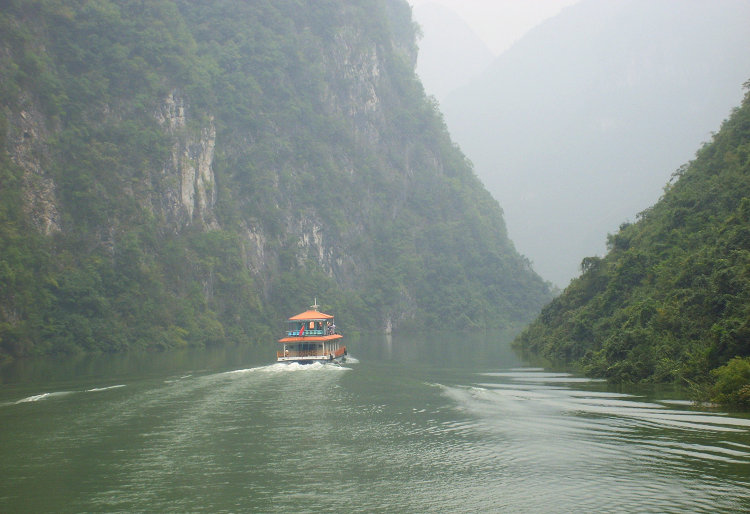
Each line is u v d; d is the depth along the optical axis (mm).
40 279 100000
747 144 67375
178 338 114875
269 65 182000
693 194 67250
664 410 34906
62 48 127375
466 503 22297
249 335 135125
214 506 22234
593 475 24594
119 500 22797
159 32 144250
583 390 43219
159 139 132125
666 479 23891
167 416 35781
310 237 173500
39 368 68250
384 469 26000
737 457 26094
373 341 127312
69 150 118062
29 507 22219
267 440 30453
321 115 193750
